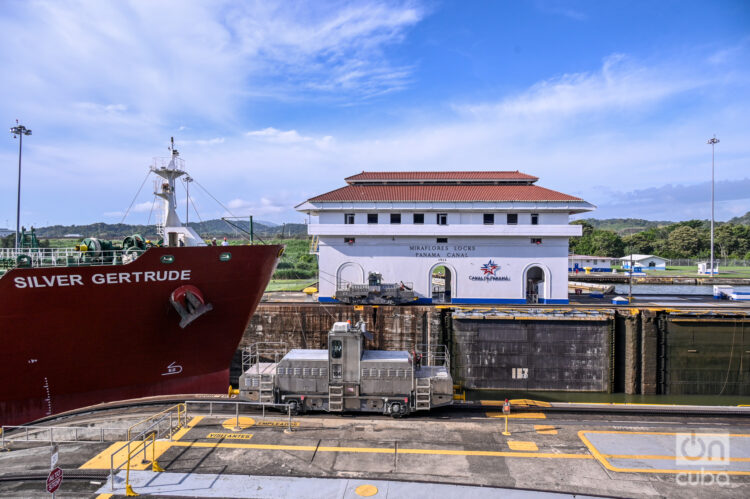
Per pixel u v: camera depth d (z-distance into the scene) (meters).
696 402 29.67
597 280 70.25
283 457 16.56
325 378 21.14
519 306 34.00
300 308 33.69
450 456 16.83
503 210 36.34
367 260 37.22
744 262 110.19
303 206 36.78
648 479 15.33
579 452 17.31
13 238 41.22
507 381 31.20
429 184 41.53
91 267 17.19
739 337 30.75
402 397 20.69
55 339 17.58
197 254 19.11
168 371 20.56
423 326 33.16
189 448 17.25
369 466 15.97
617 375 31.22
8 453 17.17
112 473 14.22
